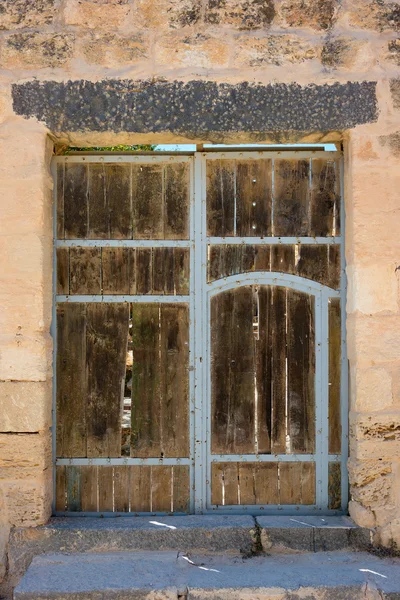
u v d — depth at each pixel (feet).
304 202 10.13
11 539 9.28
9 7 9.30
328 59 9.36
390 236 9.36
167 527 9.40
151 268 10.13
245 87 9.34
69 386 10.12
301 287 10.11
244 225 10.12
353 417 9.57
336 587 8.43
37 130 9.32
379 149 9.37
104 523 9.58
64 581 8.58
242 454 10.10
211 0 9.34
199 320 10.07
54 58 9.30
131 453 10.11
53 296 10.07
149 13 9.32
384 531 9.36
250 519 9.66
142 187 10.14
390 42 9.39
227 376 10.12
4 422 9.30
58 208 10.13
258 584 8.48
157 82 9.32
